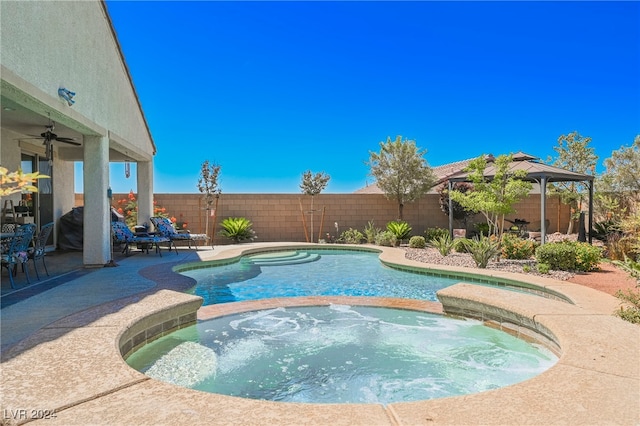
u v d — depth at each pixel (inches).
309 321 237.3
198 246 569.9
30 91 227.9
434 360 181.9
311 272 419.8
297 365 175.0
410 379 162.4
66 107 276.2
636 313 187.9
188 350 189.9
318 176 661.9
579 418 94.0
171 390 108.6
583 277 325.4
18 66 216.5
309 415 95.7
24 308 206.2
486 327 225.9
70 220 485.7
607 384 112.8
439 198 697.6
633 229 370.9
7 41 205.8
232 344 199.0
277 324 231.0
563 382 114.2
